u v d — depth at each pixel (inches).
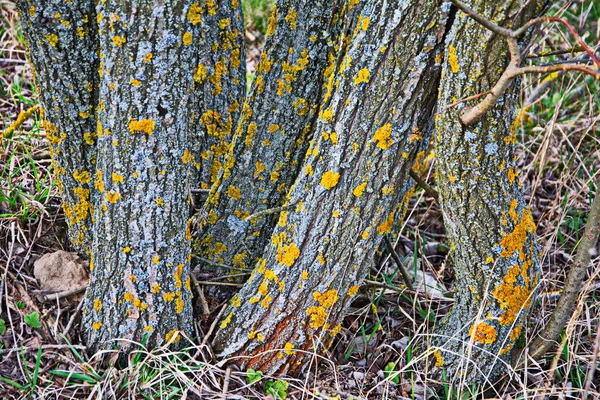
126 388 77.1
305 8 79.4
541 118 105.3
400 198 77.9
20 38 104.6
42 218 85.7
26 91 99.6
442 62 73.0
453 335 78.5
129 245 76.0
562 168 100.9
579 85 105.3
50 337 79.4
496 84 69.6
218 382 78.4
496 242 75.6
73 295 81.9
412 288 86.2
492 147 73.5
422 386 79.9
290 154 82.0
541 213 96.4
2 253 83.0
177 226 76.7
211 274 84.2
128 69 72.7
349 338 83.9
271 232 83.7
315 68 80.4
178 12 72.3
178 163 75.4
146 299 77.0
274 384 78.7
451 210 75.8
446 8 71.7
